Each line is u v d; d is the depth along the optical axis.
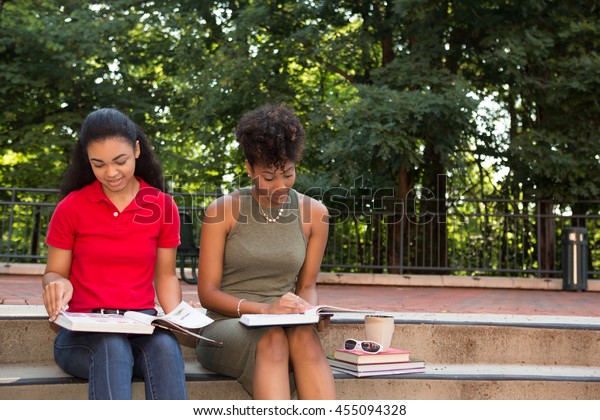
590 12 9.40
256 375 2.22
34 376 2.46
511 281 8.13
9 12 10.52
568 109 9.05
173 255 2.56
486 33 9.38
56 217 2.38
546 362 3.12
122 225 2.38
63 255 2.38
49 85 11.23
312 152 9.89
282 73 10.42
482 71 9.96
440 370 2.88
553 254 8.94
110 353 2.08
